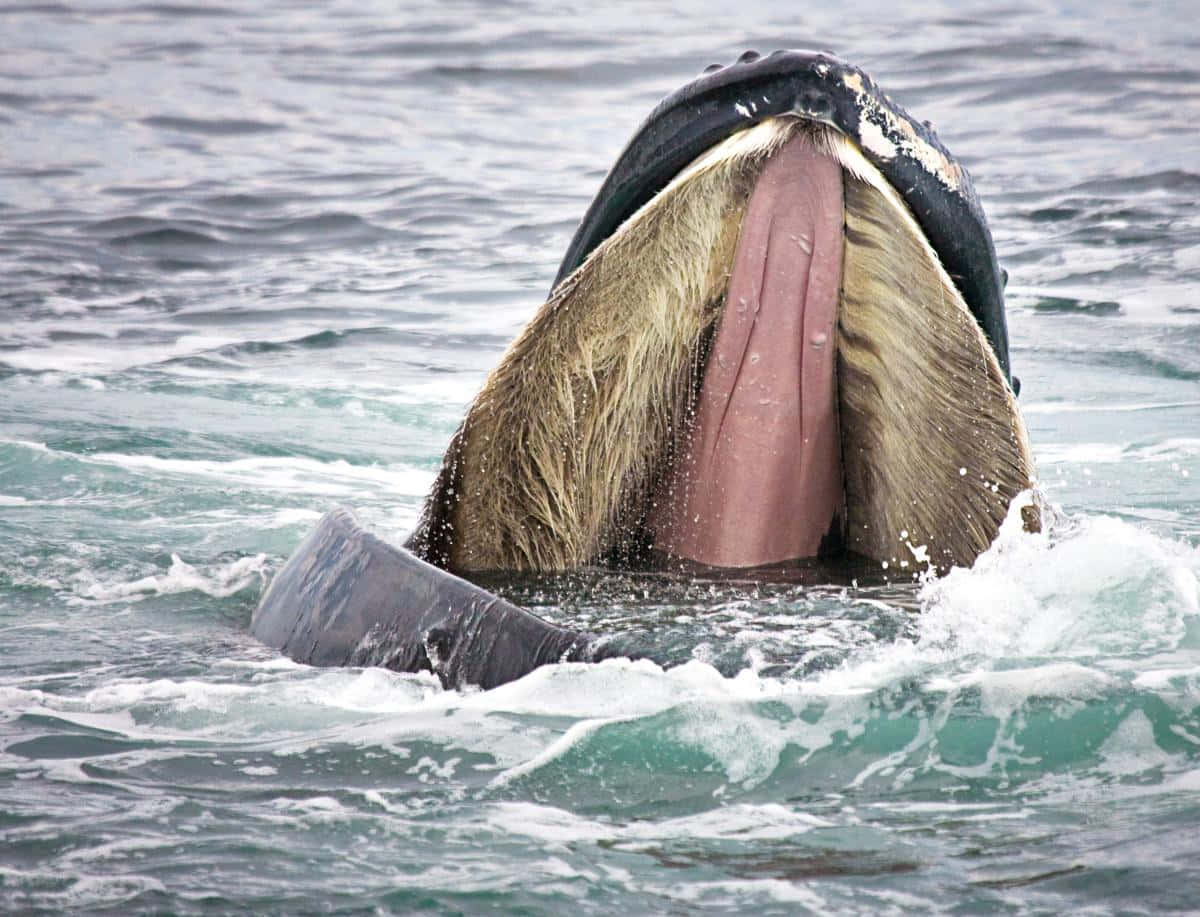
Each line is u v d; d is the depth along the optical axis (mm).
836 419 22016
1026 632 19750
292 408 44531
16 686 20156
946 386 21031
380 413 44062
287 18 124250
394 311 57562
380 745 17359
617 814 15445
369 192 78375
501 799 15859
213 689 19562
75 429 40844
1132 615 20172
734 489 22062
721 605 20859
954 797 15617
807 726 17250
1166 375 46312
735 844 14648
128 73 106250
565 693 18031
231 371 49281
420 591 19953
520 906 13398
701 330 21297
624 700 17875
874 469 22203
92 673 20797
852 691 18062
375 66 107375
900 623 20234
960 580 21031
